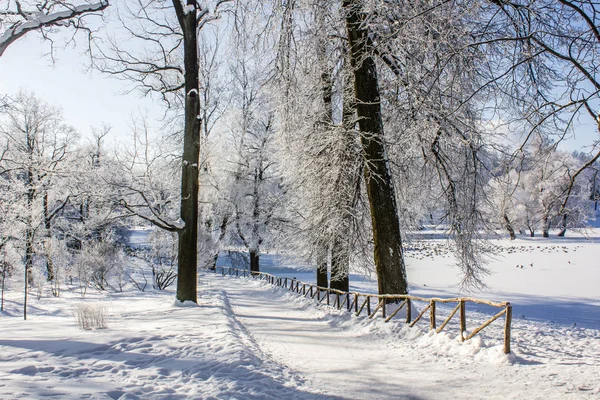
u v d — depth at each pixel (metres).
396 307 10.47
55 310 15.38
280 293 21.91
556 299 21.45
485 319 14.07
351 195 14.04
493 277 29.44
